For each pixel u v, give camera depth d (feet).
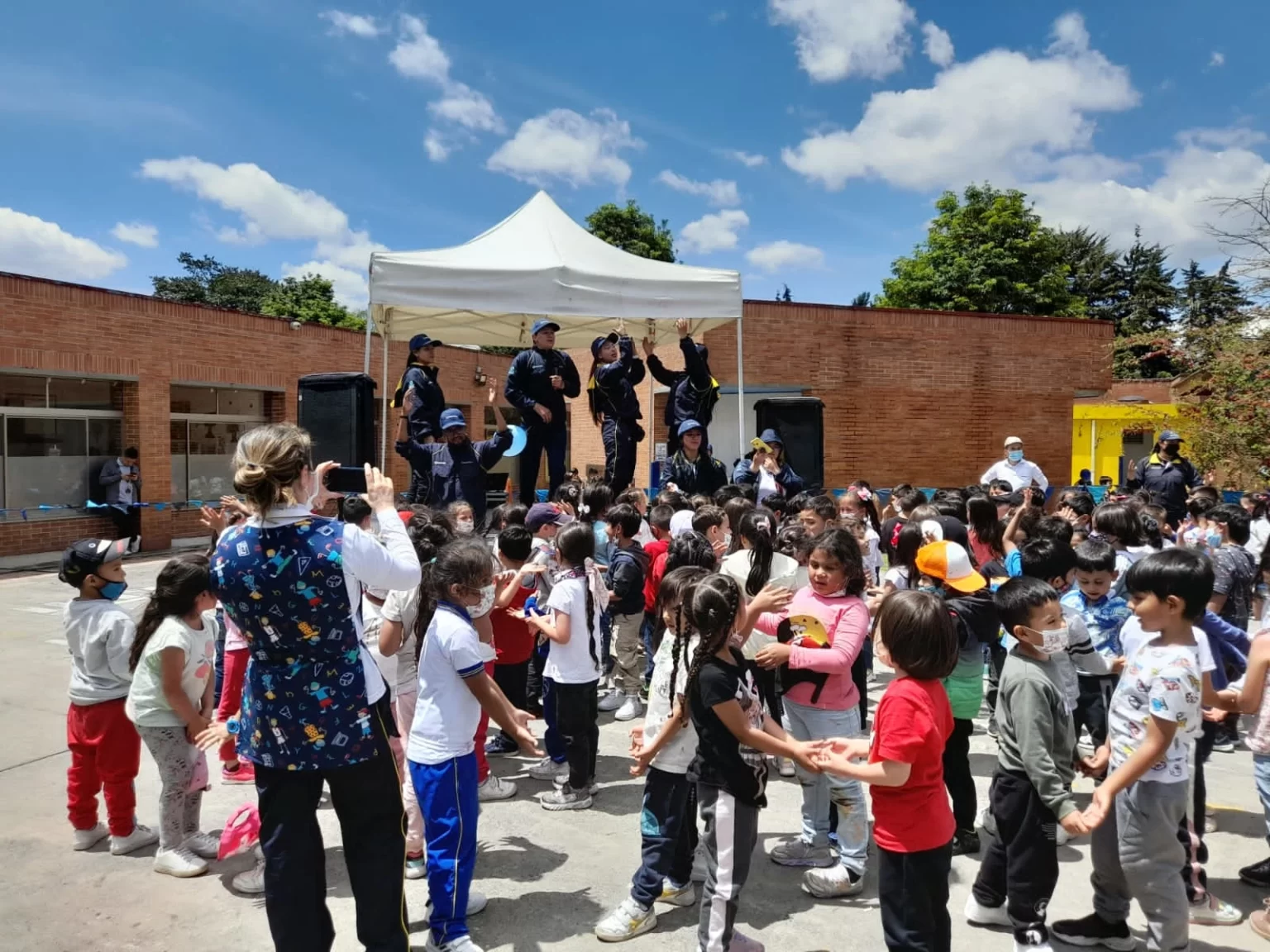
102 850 12.90
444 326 37.96
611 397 29.35
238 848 10.66
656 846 10.62
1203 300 39.09
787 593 10.57
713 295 29.43
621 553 18.95
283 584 7.93
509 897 11.51
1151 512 22.03
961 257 91.56
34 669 22.70
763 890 11.75
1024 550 13.88
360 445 23.13
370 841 8.62
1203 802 11.17
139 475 46.78
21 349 40.91
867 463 45.29
